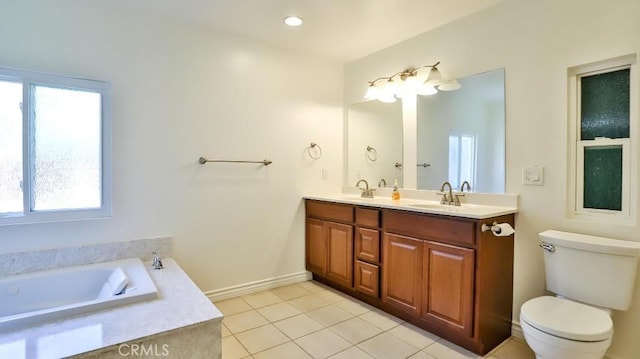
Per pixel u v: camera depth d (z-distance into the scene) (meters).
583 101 2.05
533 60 2.19
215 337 1.57
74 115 2.24
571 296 1.88
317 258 3.24
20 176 2.07
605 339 1.49
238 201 2.95
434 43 2.76
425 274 2.26
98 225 2.32
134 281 1.95
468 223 2.02
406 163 3.04
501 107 2.35
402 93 3.02
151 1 2.28
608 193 1.96
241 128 2.95
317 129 3.46
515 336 2.26
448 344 2.15
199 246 2.75
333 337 2.23
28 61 2.07
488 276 2.04
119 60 2.37
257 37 2.93
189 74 2.67
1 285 1.91
